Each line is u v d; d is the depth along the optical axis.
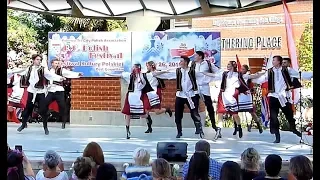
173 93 10.38
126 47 10.54
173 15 10.55
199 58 8.73
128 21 10.67
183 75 8.58
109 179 3.67
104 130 9.84
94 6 10.54
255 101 10.41
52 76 9.05
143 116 8.83
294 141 8.36
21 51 14.35
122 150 7.01
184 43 10.34
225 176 3.76
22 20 14.54
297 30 11.49
